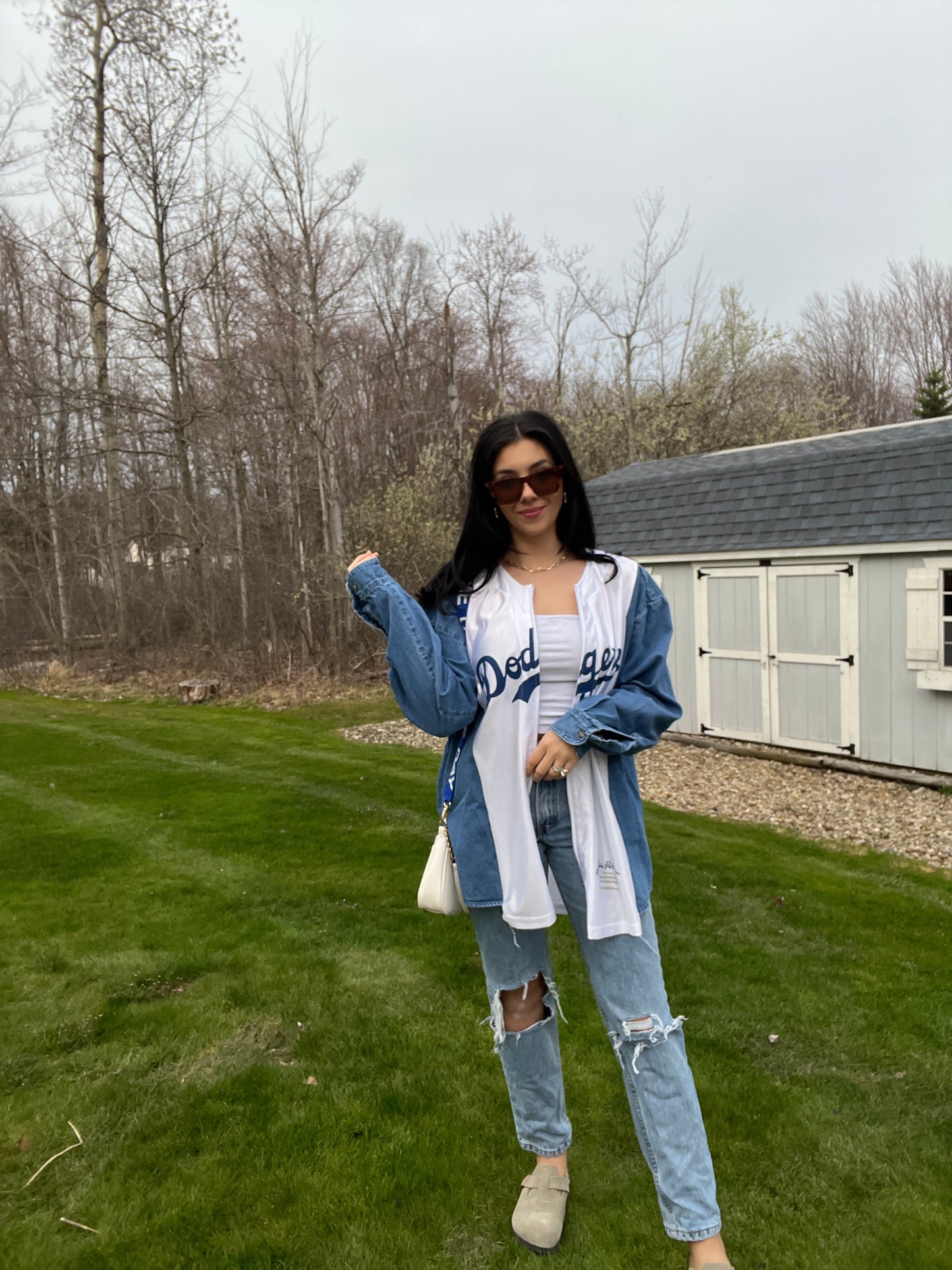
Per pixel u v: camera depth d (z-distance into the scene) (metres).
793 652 7.45
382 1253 1.78
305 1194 1.96
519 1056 1.79
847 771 6.87
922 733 6.65
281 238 12.69
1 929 3.66
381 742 8.47
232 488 15.20
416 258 21.97
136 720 10.23
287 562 14.12
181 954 3.37
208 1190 1.98
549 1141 1.84
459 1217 1.88
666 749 8.00
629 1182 1.98
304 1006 2.90
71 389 15.52
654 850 4.85
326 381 13.87
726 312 17.56
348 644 13.34
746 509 7.90
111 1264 1.77
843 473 7.33
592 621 1.66
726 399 18.03
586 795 1.63
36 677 14.93
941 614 6.45
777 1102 2.29
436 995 2.97
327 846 4.89
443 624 1.72
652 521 8.70
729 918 3.75
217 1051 2.62
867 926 3.69
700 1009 2.84
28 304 17.30
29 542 17.59
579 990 2.99
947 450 6.70
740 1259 1.74
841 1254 1.75
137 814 5.72
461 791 1.71
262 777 6.84
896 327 28.48
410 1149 2.11
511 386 20.91
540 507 1.71
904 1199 1.92
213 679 12.82
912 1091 2.36
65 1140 2.19
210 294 15.15
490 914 1.70
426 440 19.44
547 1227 1.78
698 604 8.18
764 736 7.74
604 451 17.66
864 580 6.91
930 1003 2.90
